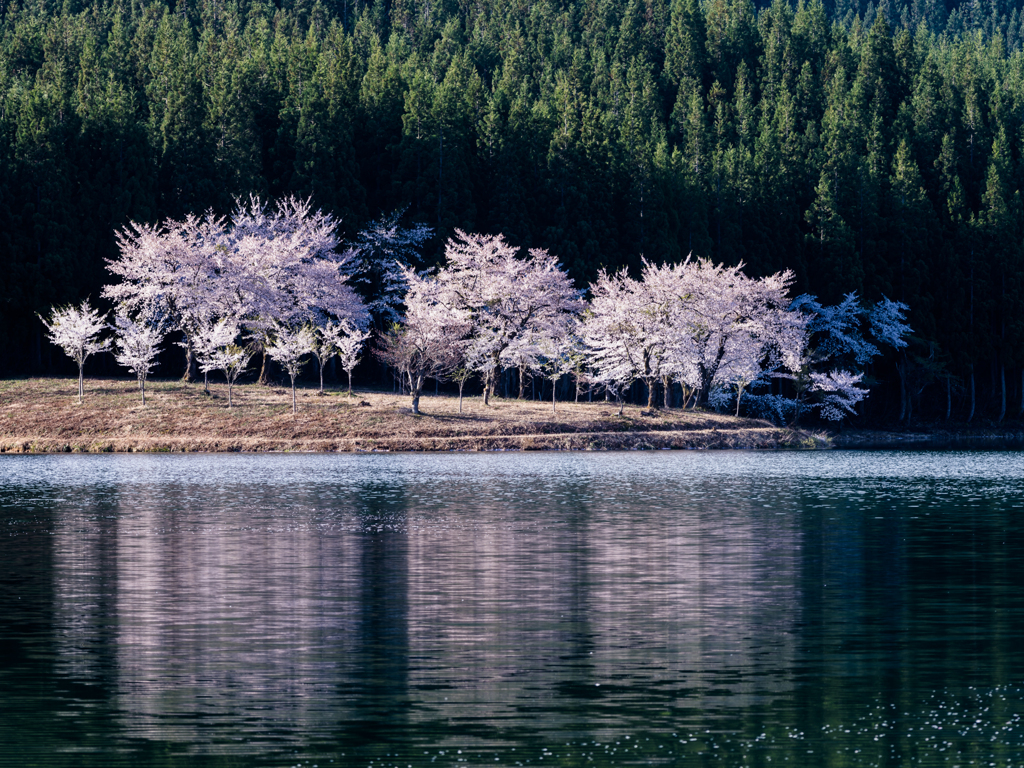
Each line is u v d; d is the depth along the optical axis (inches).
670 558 1136.2
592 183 4451.3
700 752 550.6
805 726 590.6
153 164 4138.8
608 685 671.1
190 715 613.9
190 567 1079.6
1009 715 609.9
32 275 3683.6
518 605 903.1
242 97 4335.6
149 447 2913.4
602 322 3624.5
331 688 666.8
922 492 1878.7
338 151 4338.1
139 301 3518.7
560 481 2057.1
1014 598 933.2
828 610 884.0
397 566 1084.5
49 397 3223.4
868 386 4503.0
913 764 533.3
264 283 3472.0
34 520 1446.9
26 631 814.5
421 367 3253.0
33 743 567.2
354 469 2338.8
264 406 3213.6
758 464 2603.3
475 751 552.4
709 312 3698.3
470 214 4367.6
